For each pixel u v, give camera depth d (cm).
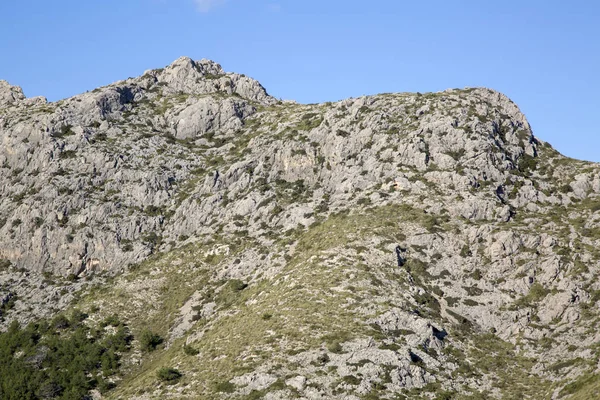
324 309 12481
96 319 15025
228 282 15100
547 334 12512
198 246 16525
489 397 11169
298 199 16888
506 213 14800
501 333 12762
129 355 13975
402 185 15650
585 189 15662
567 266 13375
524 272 13500
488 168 15838
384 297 12750
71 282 16625
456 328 12712
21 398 13112
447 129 16512
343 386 10850
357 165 16762
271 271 14588
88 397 13025
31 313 15725
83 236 17112
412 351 11731
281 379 11031
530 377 11725
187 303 14962
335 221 15300
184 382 11631
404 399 10781
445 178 15588
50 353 14212
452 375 11575
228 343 12362
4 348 14500
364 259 13700
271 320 12525
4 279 16762
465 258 13912
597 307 12656
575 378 11212
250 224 16688
